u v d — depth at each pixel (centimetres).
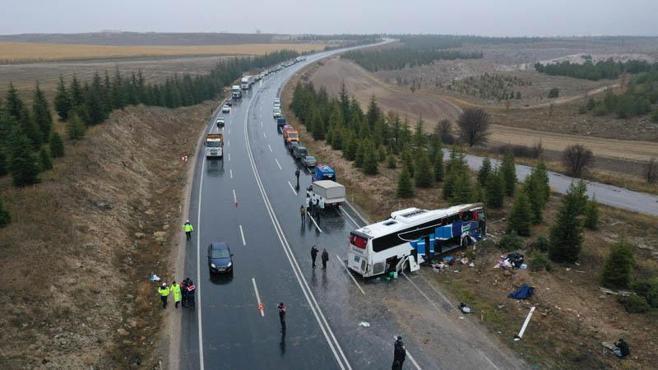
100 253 3180
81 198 3753
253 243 3738
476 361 2372
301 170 5872
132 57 19438
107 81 7094
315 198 4575
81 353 2302
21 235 2917
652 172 6331
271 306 2856
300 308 2841
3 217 2988
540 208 4072
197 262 3394
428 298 2953
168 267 3306
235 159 6309
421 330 2631
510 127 10588
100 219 3616
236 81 14575
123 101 7069
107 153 4969
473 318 2731
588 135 9481
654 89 11312
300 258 3500
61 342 2320
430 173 5091
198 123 8650
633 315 2689
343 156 6400
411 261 3303
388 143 7012
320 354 2430
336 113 7588
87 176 4184
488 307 2827
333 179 5191
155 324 2669
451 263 3409
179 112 8944
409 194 4734
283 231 3988
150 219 4162
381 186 5128
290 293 3009
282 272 3281
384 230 3219
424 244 3375
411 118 11444
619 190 5962
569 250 3294
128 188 4534
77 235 3200
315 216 4344
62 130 5397
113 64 16225
